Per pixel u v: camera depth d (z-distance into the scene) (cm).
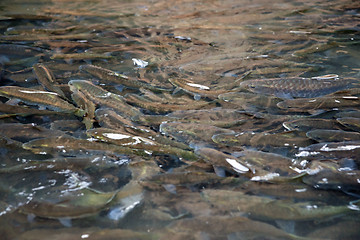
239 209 221
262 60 488
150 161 275
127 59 499
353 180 244
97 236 199
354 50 516
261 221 212
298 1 817
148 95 392
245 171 254
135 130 309
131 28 631
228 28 631
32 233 207
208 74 450
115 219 220
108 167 271
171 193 240
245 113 346
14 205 231
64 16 705
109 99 365
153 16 722
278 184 242
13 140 299
